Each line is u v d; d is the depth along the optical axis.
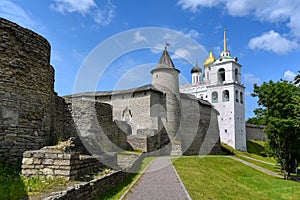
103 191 6.76
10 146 7.53
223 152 38.84
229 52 56.72
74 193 4.89
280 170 25.00
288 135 21.09
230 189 11.12
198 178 11.88
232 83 48.81
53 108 10.22
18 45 7.98
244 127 50.47
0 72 7.48
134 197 6.96
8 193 4.70
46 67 9.05
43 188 5.09
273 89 20.28
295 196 14.12
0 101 7.42
